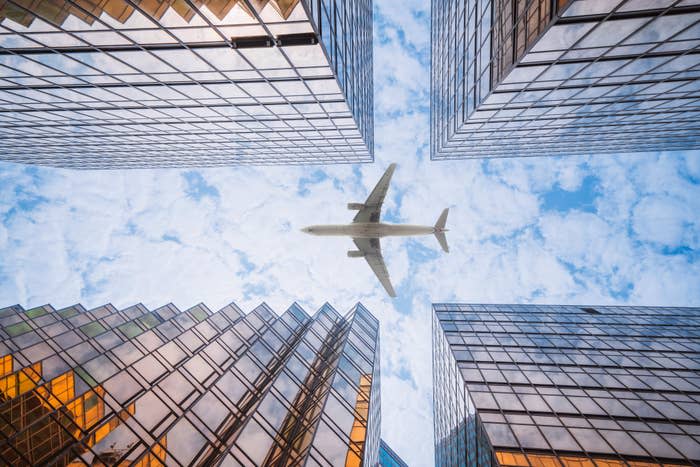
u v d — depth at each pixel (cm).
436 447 3291
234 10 1248
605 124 2627
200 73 1705
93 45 1445
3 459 1410
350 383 2223
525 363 2352
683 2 1158
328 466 1495
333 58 1686
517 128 2691
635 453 1524
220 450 1706
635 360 2391
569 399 1917
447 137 3195
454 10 2812
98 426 1669
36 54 1529
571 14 1219
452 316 3375
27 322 2441
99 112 2256
